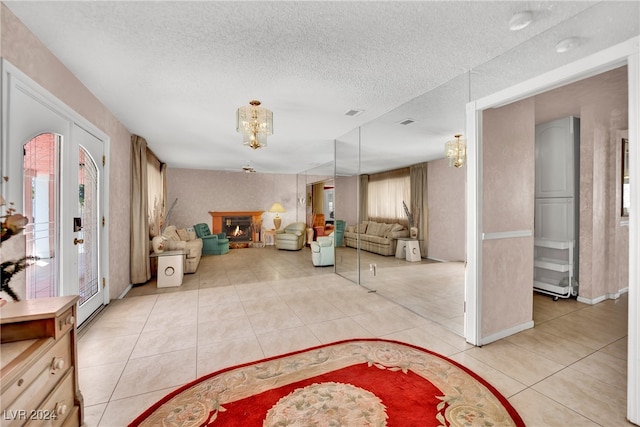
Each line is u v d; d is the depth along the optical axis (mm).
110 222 3457
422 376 1930
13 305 1335
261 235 9102
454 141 3225
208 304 3441
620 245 3594
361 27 1883
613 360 2127
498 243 2482
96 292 3166
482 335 2395
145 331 2672
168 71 2453
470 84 2494
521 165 2633
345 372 1983
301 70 2455
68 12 1710
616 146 3498
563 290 3426
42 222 2143
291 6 1677
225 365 2086
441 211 4262
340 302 3510
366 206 4848
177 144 5086
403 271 4715
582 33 1729
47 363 1237
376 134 4215
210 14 1740
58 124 2303
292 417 1550
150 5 1655
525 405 1639
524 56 2059
